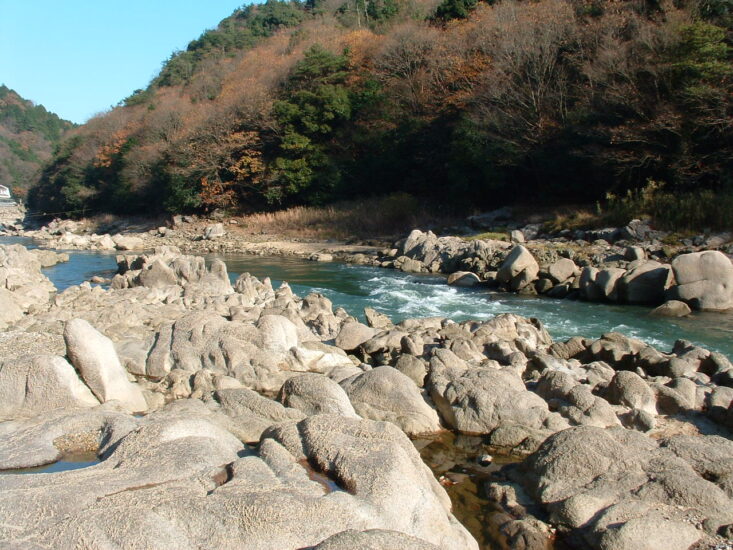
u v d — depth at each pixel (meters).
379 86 61.25
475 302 24.31
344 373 11.65
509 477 8.52
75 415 8.82
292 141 60.94
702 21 36.91
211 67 103.62
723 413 10.27
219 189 63.88
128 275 24.92
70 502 6.03
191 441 7.39
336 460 6.85
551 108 43.97
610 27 41.66
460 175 46.59
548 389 10.99
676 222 31.73
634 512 6.98
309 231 52.09
